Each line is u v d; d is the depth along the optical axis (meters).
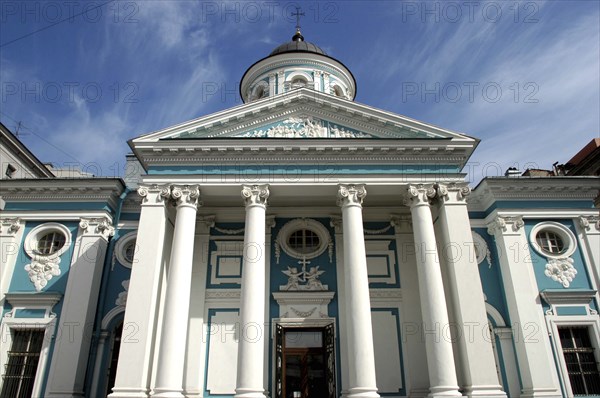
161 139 14.76
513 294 15.30
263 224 14.05
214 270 15.99
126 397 11.84
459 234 13.89
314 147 14.59
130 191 17.31
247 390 11.99
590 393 14.52
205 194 14.91
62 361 14.40
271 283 15.79
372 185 14.50
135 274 13.30
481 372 12.34
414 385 14.42
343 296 15.55
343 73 23.61
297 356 15.12
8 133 21.48
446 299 14.08
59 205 16.58
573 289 15.48
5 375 14.66
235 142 14.64
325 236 16.45
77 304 15.12
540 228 16.39
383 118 15.37
